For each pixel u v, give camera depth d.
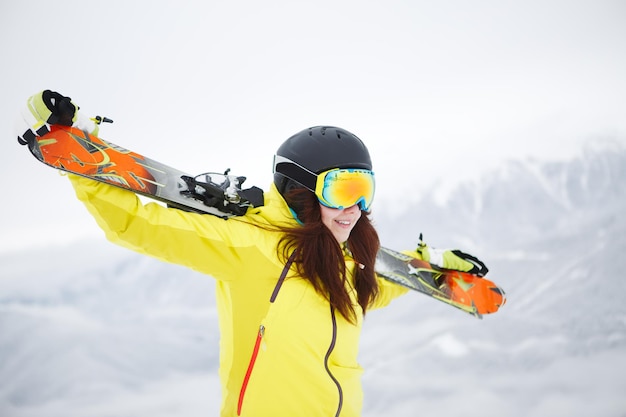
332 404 1.43
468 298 2.13
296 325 1.41
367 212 1.64
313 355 1.42
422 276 2.06
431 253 2.11
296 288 1.44
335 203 1.46
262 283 1.42
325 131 1.52
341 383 1.46
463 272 2.16
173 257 1.33
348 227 1.51
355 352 1.54
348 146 1.49
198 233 1.36
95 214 1.24
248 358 1.41
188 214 1.38
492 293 2.18
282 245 1.45
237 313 1.43
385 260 1.99
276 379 1.40
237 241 1.41
